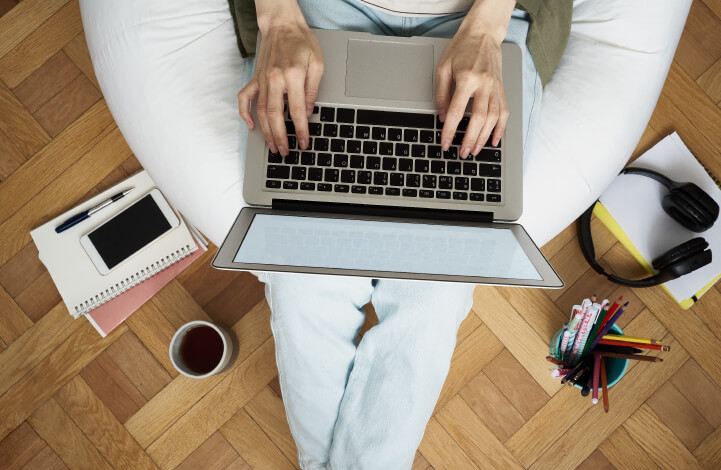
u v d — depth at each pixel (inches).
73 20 46.4
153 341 44.2
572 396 43.1
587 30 34.6
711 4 45.2
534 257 24.2
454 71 28.5
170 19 33.7
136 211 43.5
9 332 44.1
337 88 29.8
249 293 44.7
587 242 41.8
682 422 42.7
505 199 29.2
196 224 35.9
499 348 43.7
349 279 34.0
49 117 45.8
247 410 43.6
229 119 33.1
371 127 29.5
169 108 33.2
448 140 28.2
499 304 44.1
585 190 34.5
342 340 34.8
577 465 42.8
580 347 36.7
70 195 45.3
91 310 43.6
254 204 29.2
